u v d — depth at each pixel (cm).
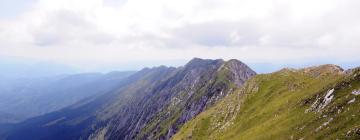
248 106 14925
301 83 13725
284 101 12231
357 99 7300
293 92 13000
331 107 7906
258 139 9719
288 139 8200
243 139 10881
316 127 7606
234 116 14988
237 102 16175
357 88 7738
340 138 6206
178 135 18900
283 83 14900
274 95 14088
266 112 12338
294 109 10194
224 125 15062
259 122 11844
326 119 7569
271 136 9225
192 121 19188
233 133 12775
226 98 18300
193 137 16512
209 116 17662
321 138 6844
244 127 12544
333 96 8394
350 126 6391
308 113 8988
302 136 7738
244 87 17012
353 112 6862
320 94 9381
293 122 9188
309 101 9762
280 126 9594
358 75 8394
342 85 8550
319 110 8500
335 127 6788
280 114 10938
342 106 7519
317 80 13350
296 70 15975
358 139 5750
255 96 15388
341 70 13962
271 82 15725
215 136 14638
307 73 14862
